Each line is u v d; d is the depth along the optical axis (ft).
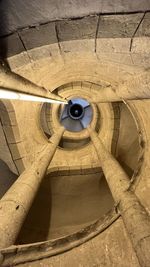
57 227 35.37
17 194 18.95
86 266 14.90
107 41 12.53
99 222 16.78
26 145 33.81
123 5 11.50
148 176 18.49
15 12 12.17
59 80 25.02
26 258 15.17
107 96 25.11
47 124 45.96
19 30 12.73
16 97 15.79
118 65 16.26
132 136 39.11
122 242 15.26
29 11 12.13
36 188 22.08
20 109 29.32
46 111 45.78
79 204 38.37
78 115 64.03
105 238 15.83
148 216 14.49
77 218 36.70
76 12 12.16
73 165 40.40
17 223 16.66
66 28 12.55
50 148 31.86
